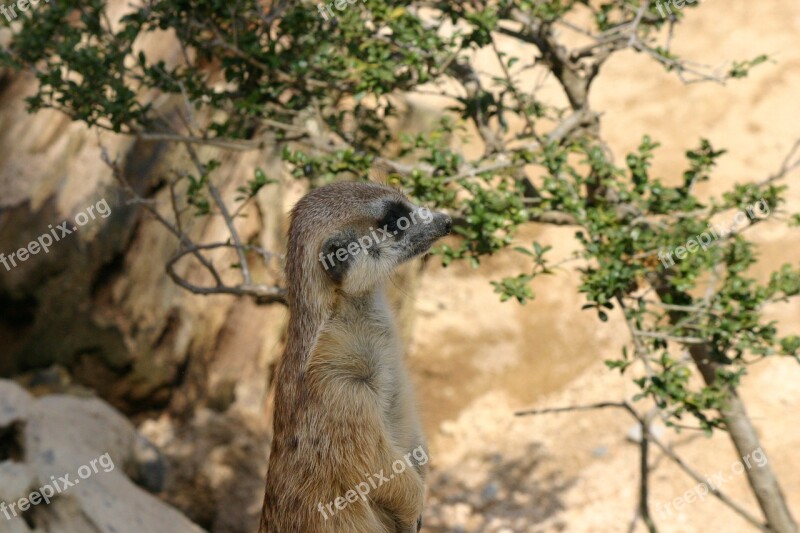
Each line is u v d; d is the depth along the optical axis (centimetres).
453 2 790
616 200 769
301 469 485
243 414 1270
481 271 1450
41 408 974
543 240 1420
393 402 512
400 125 1308
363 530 478
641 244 679
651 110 1447
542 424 1323
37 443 891
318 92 820
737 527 1096
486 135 787
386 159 779
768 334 702
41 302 1209
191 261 1233
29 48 817
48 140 1235
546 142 750
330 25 801
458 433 1352
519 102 784
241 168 1215
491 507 1237
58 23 805
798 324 1238
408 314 1397
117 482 920
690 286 678
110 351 1237
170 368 1270
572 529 1162
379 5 736
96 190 1195
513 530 1191
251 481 1206
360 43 773
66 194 1202
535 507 1216
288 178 1201
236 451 1228
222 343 1293
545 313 1405
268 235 1211
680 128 1420
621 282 652
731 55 1484
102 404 1102
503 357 1390
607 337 1362
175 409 1288
